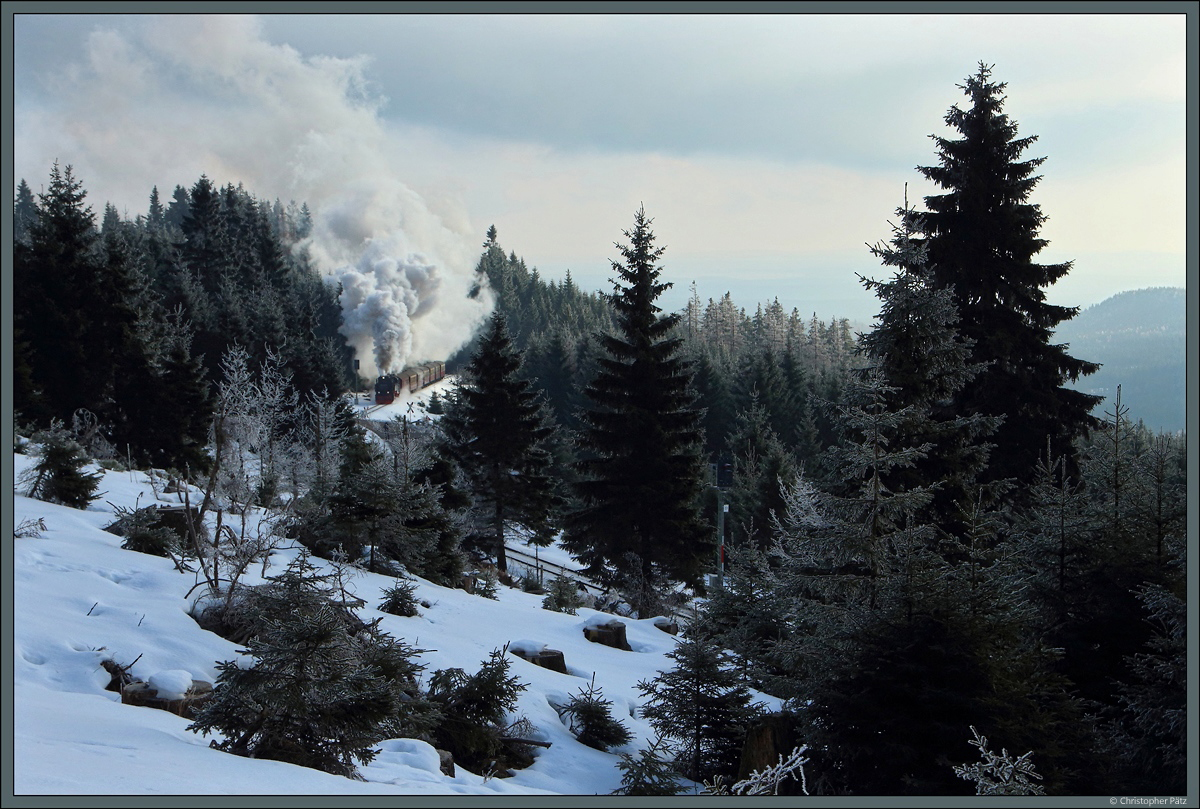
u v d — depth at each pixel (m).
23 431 26.05
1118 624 11.02
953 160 23.33
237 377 21.06
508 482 35.62
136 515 14.10
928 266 21.97
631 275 30.19
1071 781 8.90
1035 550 11.73
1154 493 11.85
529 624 16.95
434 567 19.70
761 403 72.00
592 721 11.23
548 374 100.19
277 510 17.45
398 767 7.22
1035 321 23.14
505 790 7.48
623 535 29.11
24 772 4.55
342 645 6.77
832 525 10.82
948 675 8.55
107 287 36.53
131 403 36.16
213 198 91.69
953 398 22.03
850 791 8.62
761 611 13.90
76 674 8.05
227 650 9.49
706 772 10.56
